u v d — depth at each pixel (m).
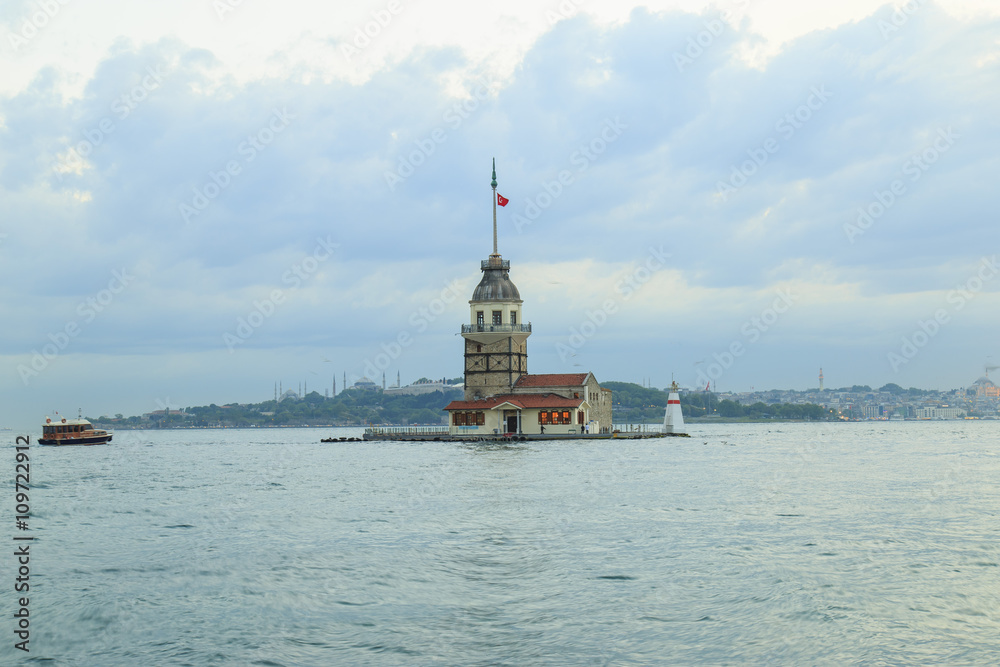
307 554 35.41
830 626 24.77
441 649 23.14
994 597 27.67
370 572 31.89
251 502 54.25
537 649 23.08
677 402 160.00
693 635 24.14
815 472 74.50
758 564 32.69
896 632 24.23
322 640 23.98
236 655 22.81
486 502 51.88
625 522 43.31
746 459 93.75
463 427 139.12
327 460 99.88
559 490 58.41
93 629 25.11
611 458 93.62
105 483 71.69
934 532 39.81
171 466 97.44
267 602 27.84
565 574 31.31
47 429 173.38
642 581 30.16
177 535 40.88
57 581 30.94
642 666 21.80
